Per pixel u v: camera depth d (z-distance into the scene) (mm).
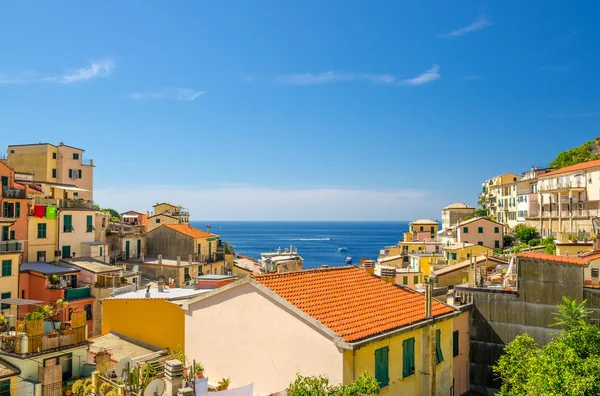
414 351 25516
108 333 33156
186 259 77188
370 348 22141
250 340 23703
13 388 26438
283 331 22578
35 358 27266
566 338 22516
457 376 31891
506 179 154625
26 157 81812
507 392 26953
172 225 81062
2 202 52156
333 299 24969
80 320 29875
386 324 23781
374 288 28562
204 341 25438
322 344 21297
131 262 70000
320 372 21219
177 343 31391
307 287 25531
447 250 90750
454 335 31703
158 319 32062
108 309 33438
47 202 59750
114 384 23672
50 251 58156
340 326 22016
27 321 27641
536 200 110938
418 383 25656
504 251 93312
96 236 67438
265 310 23328
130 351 30406
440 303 29797
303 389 18734
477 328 33562
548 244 78688
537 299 31984
